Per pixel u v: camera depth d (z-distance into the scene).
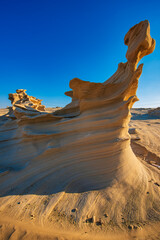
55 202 4.29
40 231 3.39
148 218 3.91
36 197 4.58
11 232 3.36
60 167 5.64
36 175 5.57
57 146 5.84
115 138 5.45
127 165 5.65
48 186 5.09
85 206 4.20
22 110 7.27
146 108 59.31
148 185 5.43
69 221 3.71
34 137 6.52
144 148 11.19
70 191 4.84
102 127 5.51
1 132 7.89
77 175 5.41
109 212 4.06
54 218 3.79
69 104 7.08
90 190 4.89
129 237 3.32
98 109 5.72
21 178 5.45
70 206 4.21
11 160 6.55
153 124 22.91
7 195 4.70
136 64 4.83
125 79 5.36
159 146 11.59
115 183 5.09
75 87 5.45
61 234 3.32
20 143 6.95
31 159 6.07
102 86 5.42
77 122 5.92
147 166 7.64
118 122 5.44
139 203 4.45
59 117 6.60
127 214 4.03
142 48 4.43
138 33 4.44
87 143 5.54
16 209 4.07
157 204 4.46
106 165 5.38
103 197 4.57
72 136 5.90
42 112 7.72
